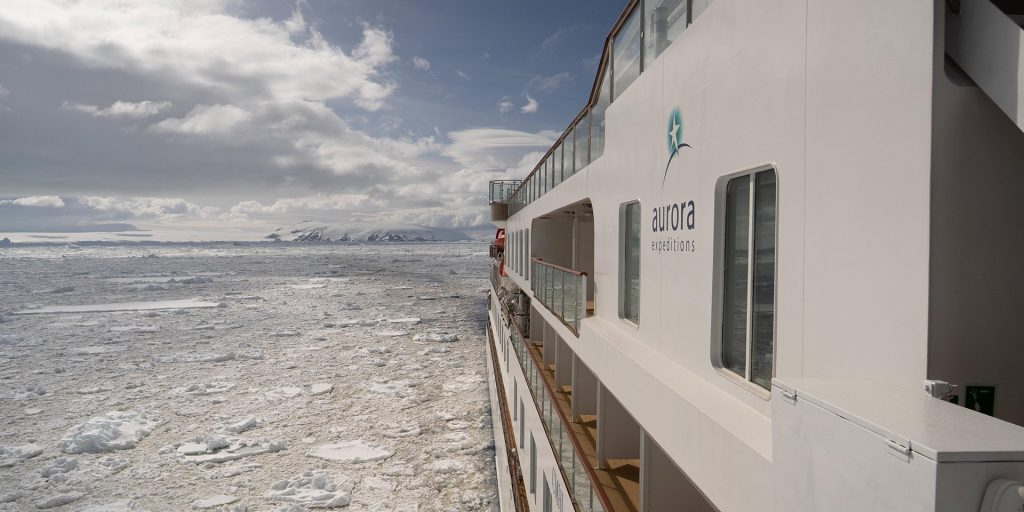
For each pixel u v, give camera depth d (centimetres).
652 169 413
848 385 167
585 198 671
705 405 293
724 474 263
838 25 197
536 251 1158
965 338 160
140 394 2711
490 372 2367
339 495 1591
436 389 2766
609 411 623
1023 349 161
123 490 1655
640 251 447
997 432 122
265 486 1678
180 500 1589
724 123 290
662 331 392
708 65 310
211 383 2888
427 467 1806
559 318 752
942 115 157
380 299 7006
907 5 165
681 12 371
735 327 295
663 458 466
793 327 227
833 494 146
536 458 878
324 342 4084
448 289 8425
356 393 2706
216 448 1994
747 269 279
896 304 170
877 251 178
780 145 237
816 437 154
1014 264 160
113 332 4512
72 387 2842
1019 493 104
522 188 1344
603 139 590
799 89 222
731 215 298
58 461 1859
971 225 159
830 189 202
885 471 125
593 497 504
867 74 182
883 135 175
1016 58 140
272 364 3366
